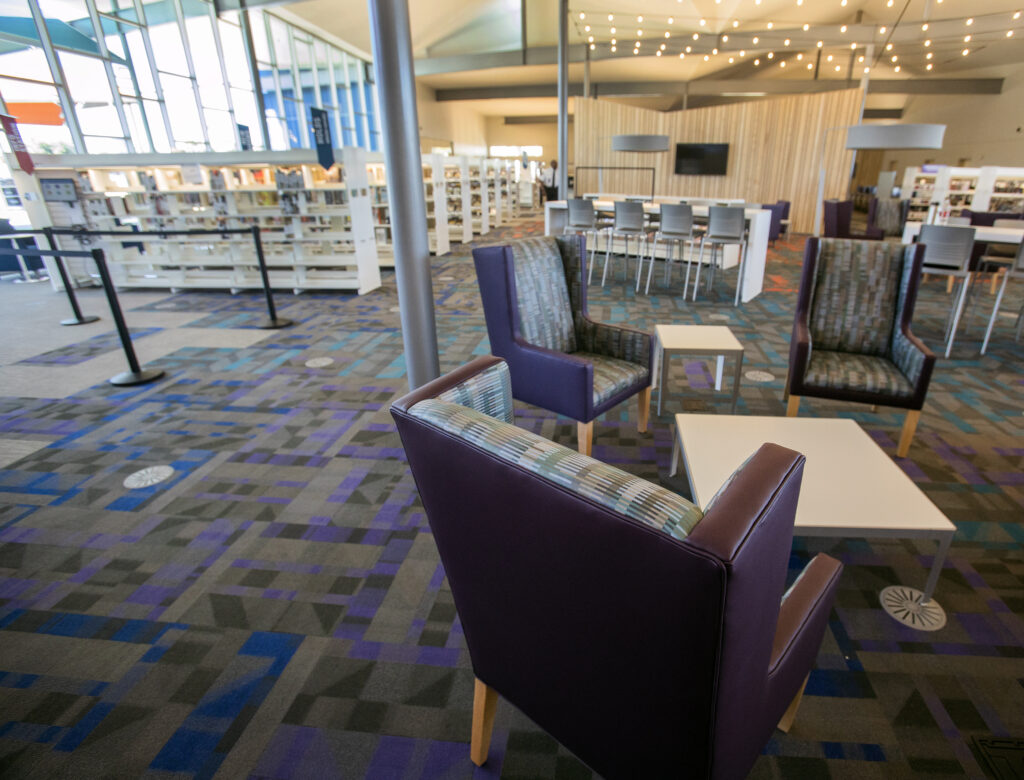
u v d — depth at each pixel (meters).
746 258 5.39
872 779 1.22
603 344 2.78
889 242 2.67
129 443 2.84
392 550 2.02
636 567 0.65
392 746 1.31
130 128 7.95
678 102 19.11
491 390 1.10
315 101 11.88
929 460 2.53
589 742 0.92
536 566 0.81
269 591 1.83
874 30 9.29
